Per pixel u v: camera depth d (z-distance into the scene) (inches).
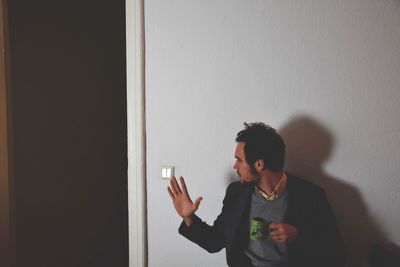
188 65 56.1
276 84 53.0
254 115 54.2
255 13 52.8
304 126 52.5
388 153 50.4
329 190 52.5
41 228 71.3
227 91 54.9
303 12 51.1
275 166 45.2
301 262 46.0
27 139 67.5
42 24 69.6
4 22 60.6
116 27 90.9
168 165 58.5
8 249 62.6
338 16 50.1
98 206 86.9
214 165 56.6
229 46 54.2
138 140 58.7
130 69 58.1
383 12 48.8
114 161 92.0
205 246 50.0
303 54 51.7
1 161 61.2
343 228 52.4
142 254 59.9
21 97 65.9
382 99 49.9
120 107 93.4
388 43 49.1
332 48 50.7
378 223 51.5
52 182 73.4
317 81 51.6
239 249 48.6
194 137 57.0
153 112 58.4
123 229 97.2
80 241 81.5
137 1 56.7
